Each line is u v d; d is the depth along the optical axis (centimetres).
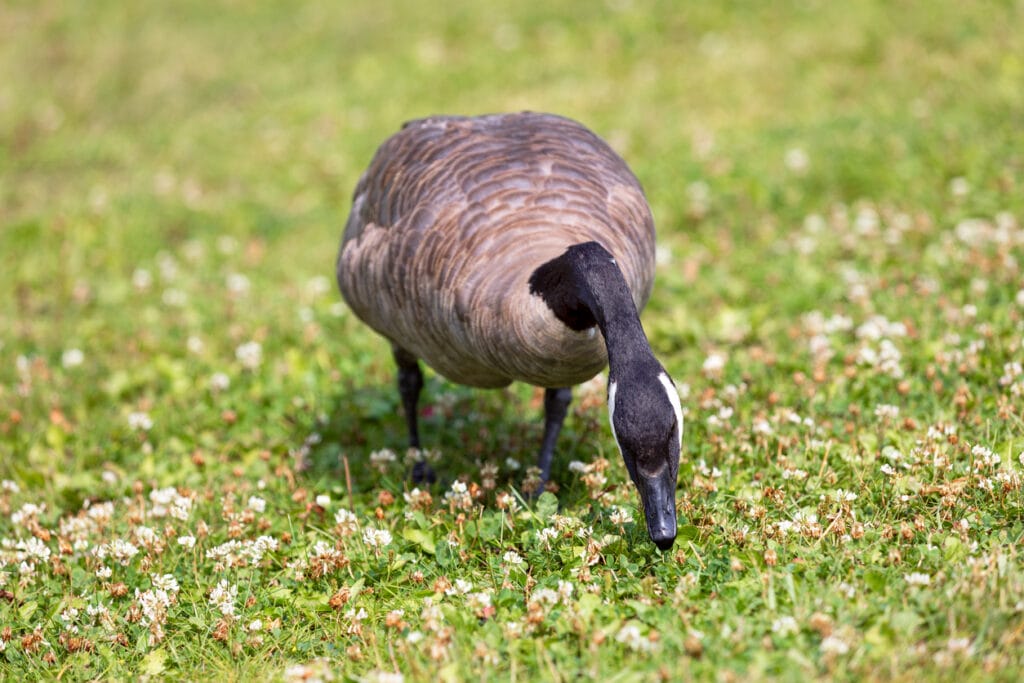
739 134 1962
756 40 2441
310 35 2916
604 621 755
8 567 962
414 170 968
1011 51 2083
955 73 2048
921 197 1581
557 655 723
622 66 2438
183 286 1650
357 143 2189
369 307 1021
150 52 2877
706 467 963
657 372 734
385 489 1044
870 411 1043
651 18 2644
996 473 872
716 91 2217
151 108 2575
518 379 901
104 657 830
